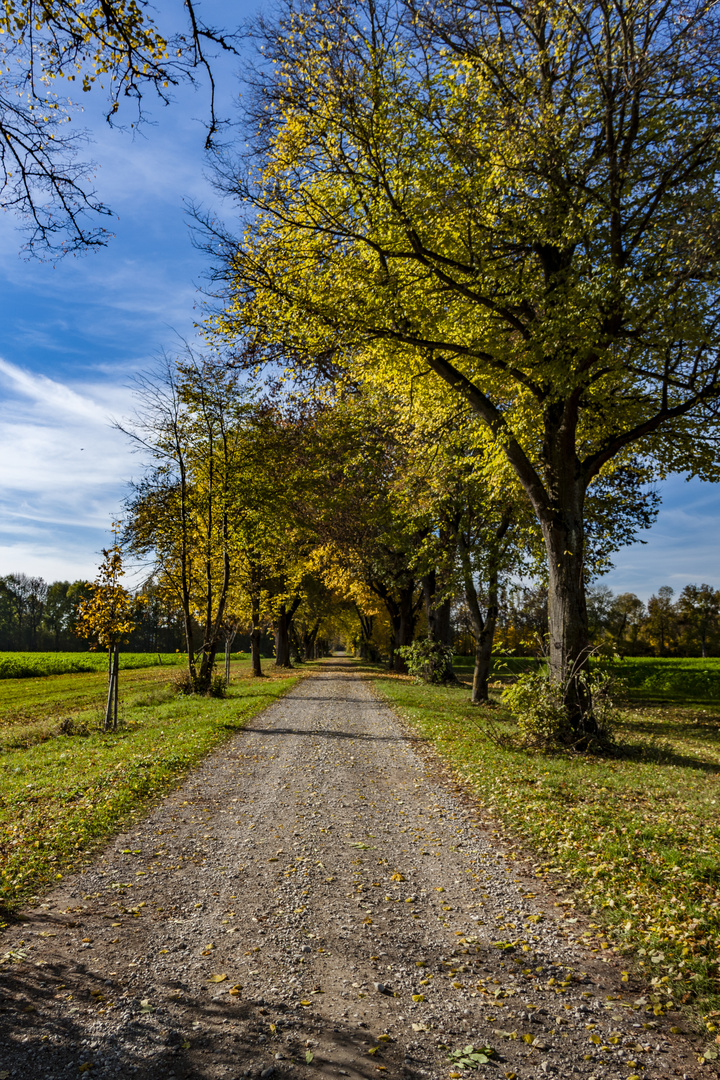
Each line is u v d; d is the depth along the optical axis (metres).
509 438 12.75
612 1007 3.87
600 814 7.50
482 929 4.94
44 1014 3.69
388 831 7.39
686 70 9.95
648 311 10.06
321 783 9.60
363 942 4.71
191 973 4.21
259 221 12.02
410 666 28.73
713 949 4.36
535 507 13.05
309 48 10.88
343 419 21.95
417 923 5.04
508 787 8.97
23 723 19.95
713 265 9.73
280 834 7.23
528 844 6.88
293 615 47.62
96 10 4.63
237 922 5.01
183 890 5.63
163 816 7.88
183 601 24.16
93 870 6.07
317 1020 3.72
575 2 10.22
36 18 4.78
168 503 23.31
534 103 10.80
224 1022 3.68
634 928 4.81
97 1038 3.49
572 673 12.26
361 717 17.08
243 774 10.17
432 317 11.62
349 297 11.40
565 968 4.35
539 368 10.85
